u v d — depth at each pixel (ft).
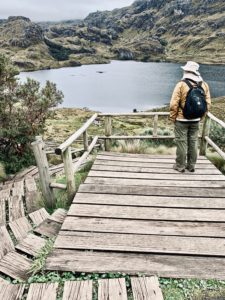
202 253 12.25
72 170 17.34
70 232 13.76
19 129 33.88
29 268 11.92
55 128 89.25
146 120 110.22
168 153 29.60
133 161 24.38
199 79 18.72
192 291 10.50
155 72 442.91
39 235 14.65
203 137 26.11
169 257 12.11
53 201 17.89
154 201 16.71
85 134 22.70
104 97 222.89
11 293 10.53
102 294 10.29
